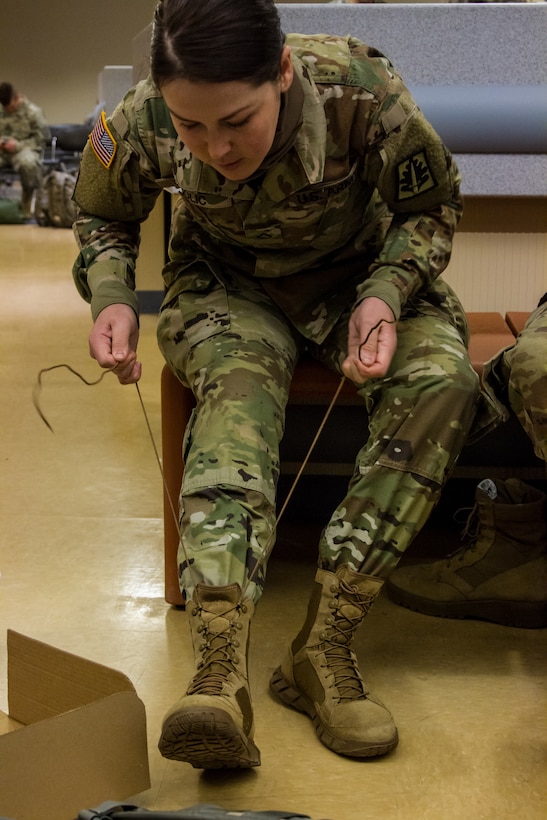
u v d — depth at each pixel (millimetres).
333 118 1360
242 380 1360
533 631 1655
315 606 1360
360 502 1334
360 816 1146
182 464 1661
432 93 2232
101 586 1812
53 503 2240
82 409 3014
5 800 1027
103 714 1098
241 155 1206
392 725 1277
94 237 1525
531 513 1655
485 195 2289
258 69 1139
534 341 1386
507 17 2242
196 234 1564
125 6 11227
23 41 11312
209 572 1225
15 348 3844
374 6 2254
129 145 1438
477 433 1453
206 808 998
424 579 1715
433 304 1524
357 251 1540
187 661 1534
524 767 1249
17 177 9133
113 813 1005
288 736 1327
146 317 4355
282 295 1523
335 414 1808
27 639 1253
